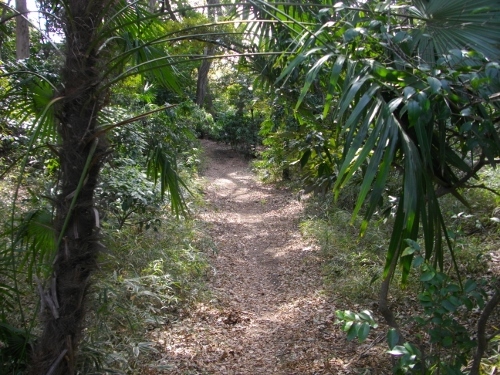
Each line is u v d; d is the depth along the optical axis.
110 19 3.02
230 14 4.18
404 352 2.12
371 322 2.20
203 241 8.70
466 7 2.69
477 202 6.62
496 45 2.56
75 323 2.94
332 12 2.86
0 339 3.08
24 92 3.49
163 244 7.33
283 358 4.78
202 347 4.98
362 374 4.18
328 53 2.44
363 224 2.09
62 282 2.90
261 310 6.25
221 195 14.10
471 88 2.21
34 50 12.26
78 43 2.88
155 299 5.68
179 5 4.09
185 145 14.09
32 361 2.93
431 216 2.15
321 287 6.63
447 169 2.67
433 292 2.20
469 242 6.02
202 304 6.13
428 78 2.04
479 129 2.24
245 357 4.84
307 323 5.59
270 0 3.83
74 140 2.89
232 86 20.55
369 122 2.11
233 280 7.39
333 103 3.92
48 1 3.41
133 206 6.55
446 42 2.66
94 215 2.97
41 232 3.12
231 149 22.23
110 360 3.90
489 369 3.50
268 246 9.22
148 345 4.56
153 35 4.18
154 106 9.31
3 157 7.50
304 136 4.47
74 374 3.03
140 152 7.32
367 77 2.18
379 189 2.02
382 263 6.66
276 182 15.34
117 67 3.08
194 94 19.66
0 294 3.37
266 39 4.32
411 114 1.99
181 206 4.45
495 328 3.91
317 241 8.48
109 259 3.85
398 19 2.93
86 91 2.89
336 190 2.13
